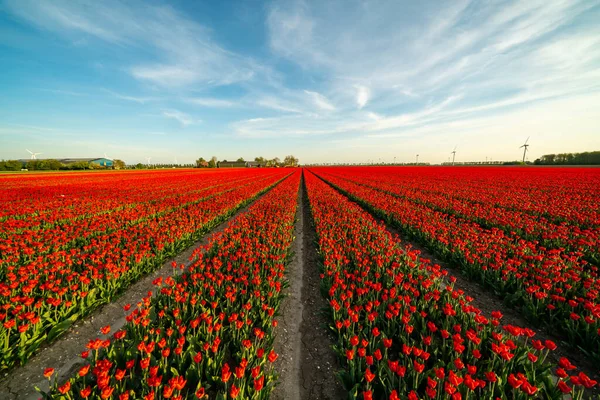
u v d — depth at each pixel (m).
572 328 4.08
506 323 4.82
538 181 29.78
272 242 7.85
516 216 10.70
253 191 20.64
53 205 14.09
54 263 5.45
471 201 16.20
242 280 5.29
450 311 3.80
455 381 2.46
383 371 3.24
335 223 10.33
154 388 2.93
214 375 3.28
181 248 8.57
